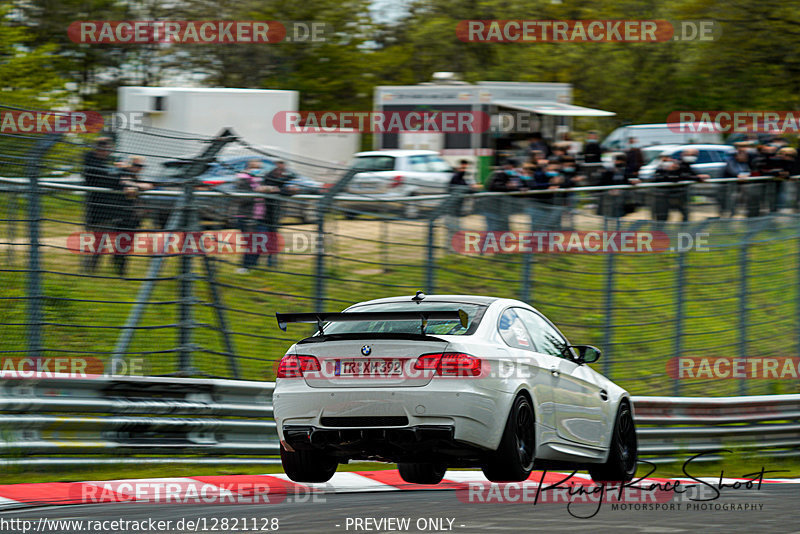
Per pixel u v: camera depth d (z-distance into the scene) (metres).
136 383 34.94
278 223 42.41
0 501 25.95
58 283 36.88
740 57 122.44
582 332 50.94
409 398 26.47
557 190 55.88
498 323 28.91
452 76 94.06
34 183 36.25
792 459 47.62
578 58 134.75
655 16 132.25
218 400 37.12
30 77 99.25
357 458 28.05
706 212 60.88
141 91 88.25
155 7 129.62
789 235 58.62
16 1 118.62
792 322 57.62
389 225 45.09
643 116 133.75
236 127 90.81
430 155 89.94
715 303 54.97
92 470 32.91
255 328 42.69
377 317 27.09
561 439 29.77
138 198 38.50
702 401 46.19
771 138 78.62
